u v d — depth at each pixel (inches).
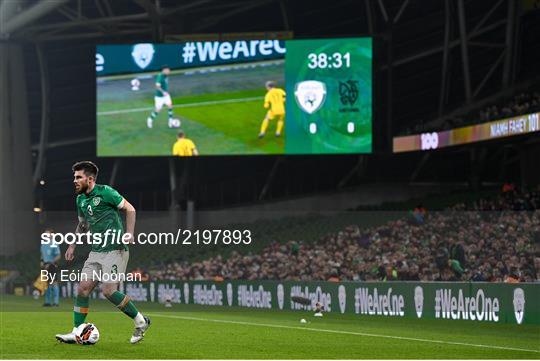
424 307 963.3
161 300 1517.0
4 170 2180.1
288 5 2290.8
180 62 1950.1
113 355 485.7
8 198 2177.7
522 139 1566.2
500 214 1304.1
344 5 2300.7
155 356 484.7
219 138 1934.1
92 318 951.6
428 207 1873.8
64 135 2568.9
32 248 2116.1
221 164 2427.4
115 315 1025.5
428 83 2263.8
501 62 2092.8
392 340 637.9
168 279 1503.4
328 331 738.8
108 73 1968.5
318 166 2345.0
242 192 2422.5
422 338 663.8
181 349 532.4
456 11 2138.3
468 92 1968.5
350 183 2308.1
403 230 1450.5
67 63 2513.5
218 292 1384.1
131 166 2493.8
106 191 524.1
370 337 668.1
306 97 1903.3
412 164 2249.0
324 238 1588.3
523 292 817.5
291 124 1910.7
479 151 1968.5
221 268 1476.4
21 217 2117.4
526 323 813.2
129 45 1967.3
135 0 2028.8
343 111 1894.7
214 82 1936.5
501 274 1016.9
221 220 2116.1
